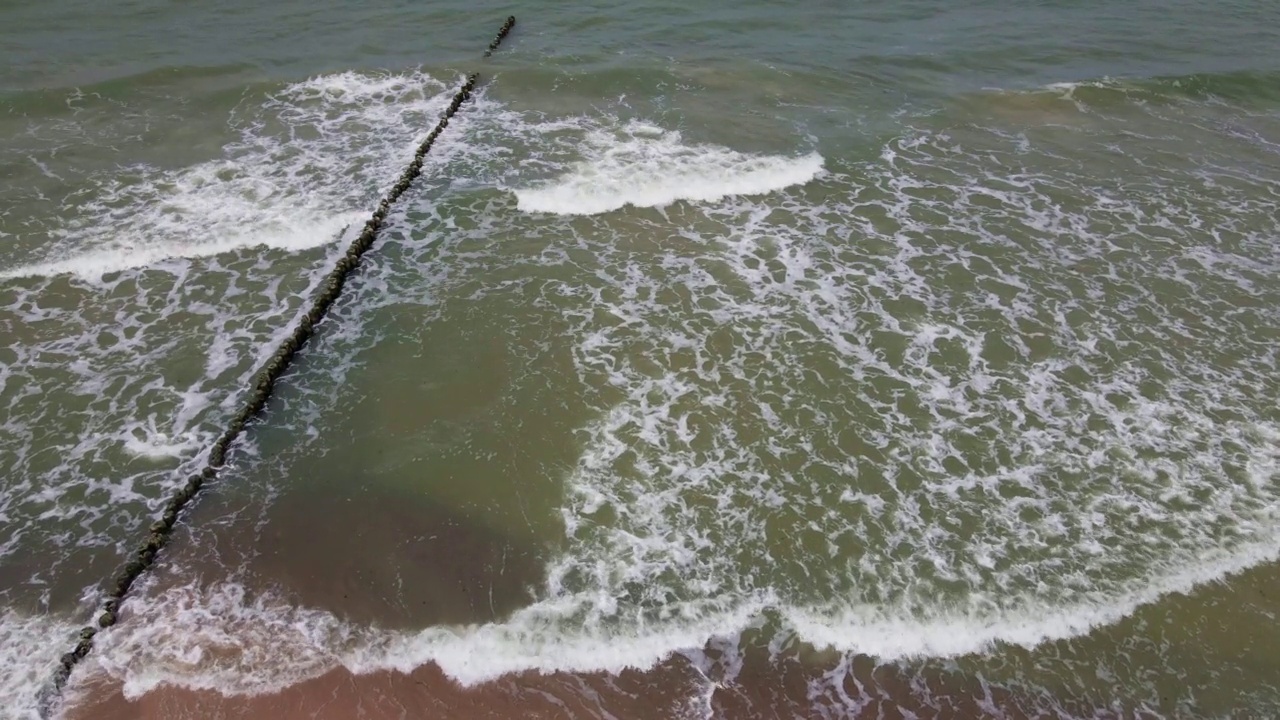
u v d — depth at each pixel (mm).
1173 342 14875
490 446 12875
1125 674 10031
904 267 16656
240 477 12453
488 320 15273
